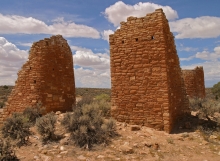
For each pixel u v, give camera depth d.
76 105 15.47
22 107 14.42
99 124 10.59
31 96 14.34
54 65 15.34
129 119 11.92
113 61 12.53
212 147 9.18
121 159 7.87
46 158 7.93
